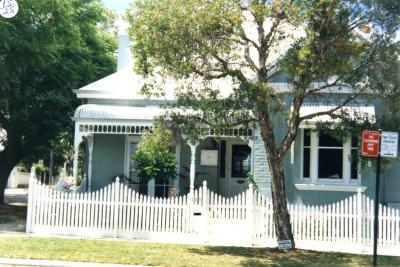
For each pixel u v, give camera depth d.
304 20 11.23
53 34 19.08
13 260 11.39
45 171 41.38
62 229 15.02
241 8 12.26
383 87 12.41
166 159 18.66
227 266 11.29
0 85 18.75
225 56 12.70
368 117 13.34
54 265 11.19
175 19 11.52
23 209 22.44
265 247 13.89
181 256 12.20
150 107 19.95
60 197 15.11
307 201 17.44
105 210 14.97
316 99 14.45
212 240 14.55
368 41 12.09
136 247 13.13
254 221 14.45
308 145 17.83
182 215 14.73
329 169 17.66
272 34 12.68
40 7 18.50
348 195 17.27
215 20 11.51
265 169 18.12
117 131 19.27
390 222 13.92
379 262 12.19
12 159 24.00
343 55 11.37
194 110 12.97
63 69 22.77
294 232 14.22
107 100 20.72
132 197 14.90
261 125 12.99
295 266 11.47
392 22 11.73
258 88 11.73
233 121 12.56
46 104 22.34
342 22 11.47
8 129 23.19
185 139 13.34
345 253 13.39
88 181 20.36
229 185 21.31
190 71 12.15
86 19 24.53
